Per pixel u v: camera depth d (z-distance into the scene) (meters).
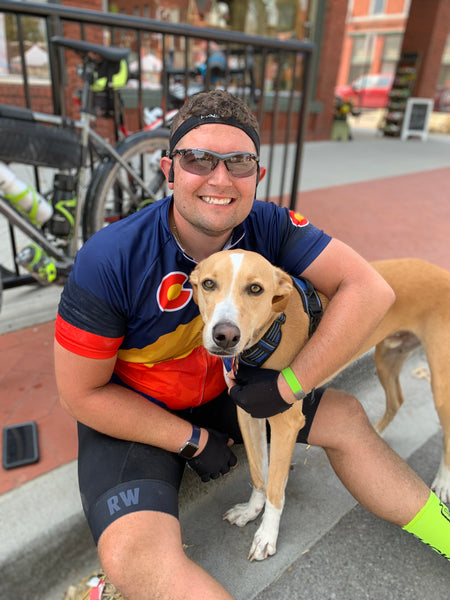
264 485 1.76
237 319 1.25
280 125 10.07
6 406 2.10
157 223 1.40
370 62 28.23
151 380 1.57
